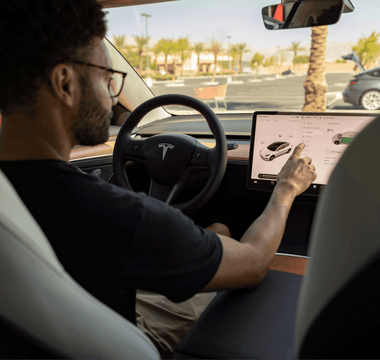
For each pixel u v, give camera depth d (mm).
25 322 382
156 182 1179
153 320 1040
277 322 664
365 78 5922
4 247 368
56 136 565
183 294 575
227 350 602
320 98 6516
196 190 1360
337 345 372
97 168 1581
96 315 476
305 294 379
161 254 543
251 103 11570
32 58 490
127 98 1855
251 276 685
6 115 542
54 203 527
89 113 590
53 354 412
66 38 506
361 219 286
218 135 1086
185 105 1127
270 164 1192
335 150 1096
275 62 17109
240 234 1544
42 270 399
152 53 17016
